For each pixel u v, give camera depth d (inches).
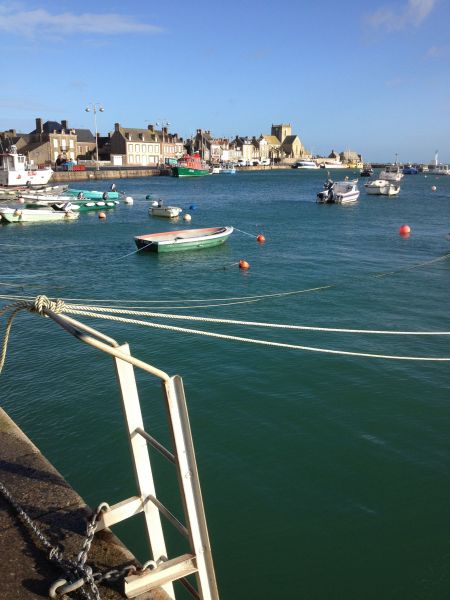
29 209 1967.3
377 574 292.7
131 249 1397.6
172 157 6860.2
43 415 462.6
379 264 1197.1
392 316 779.4
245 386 520.4
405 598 277.6
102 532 159.6
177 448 133.8
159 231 1748.3
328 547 312.5
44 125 5964.6
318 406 480.4
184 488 137.2
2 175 2817.4
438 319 765.3
